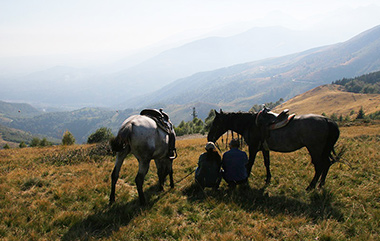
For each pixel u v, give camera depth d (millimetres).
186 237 4555
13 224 4812
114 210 5613
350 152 10750
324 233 4504
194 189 7000
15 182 7320
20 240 4285
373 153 10406
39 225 4809
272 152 11570
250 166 7691
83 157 11844
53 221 4996
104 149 13312
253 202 5969
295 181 7562
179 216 5473
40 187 7172
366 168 8305
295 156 10609
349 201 5938
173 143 7055
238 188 7051
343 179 7465
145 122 6055
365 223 4977
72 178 8062
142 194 5918
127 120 6102
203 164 7039
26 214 5250
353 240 4383
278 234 4695
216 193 6621
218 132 8211
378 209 5461
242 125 7945
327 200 6055
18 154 14688
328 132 6641
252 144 7625
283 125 6922
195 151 14328
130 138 5695
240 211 5469
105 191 6914
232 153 7141
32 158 12211
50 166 9992
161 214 5480
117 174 6027
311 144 6754
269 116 7328
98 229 4918
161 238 4582
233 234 4512
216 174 7004
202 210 5730
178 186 7523
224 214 5340
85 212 5562
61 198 6211
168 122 7020
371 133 19703
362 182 7195
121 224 5027
